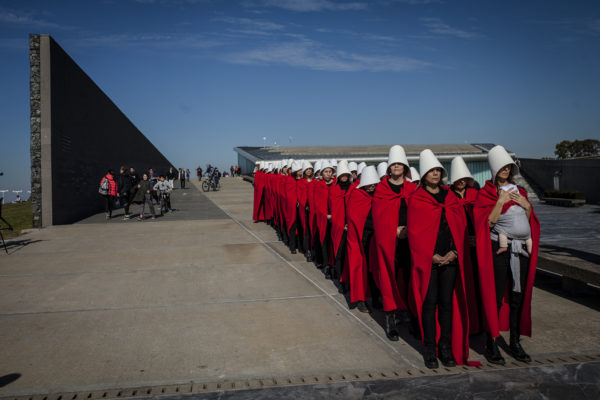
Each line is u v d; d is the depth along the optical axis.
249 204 19.83
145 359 3.89
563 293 5.81
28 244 9.63
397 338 4.33
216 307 5.36
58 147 13.55
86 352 4.05
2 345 4.21
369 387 3.38
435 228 3.74
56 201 13.18
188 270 7.27
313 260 7.88
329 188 6.44
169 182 17.22
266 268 7.39
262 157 36.56
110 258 8.18
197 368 3.72
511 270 3.86
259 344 4.23
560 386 3.36
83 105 16.89
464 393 3.27
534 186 25.16
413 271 3.88
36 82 12.80
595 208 19.14
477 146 39.06
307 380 3.50
